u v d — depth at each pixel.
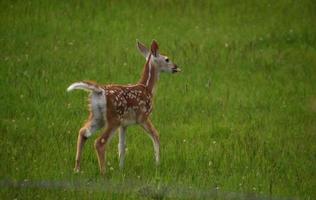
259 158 19.03
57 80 25.73
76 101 23.78
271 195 16.47
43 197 15.09
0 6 34.38
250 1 37.44
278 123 22.86
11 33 31.20
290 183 17.39
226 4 37.06
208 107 24.08
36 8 34.66
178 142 20.30
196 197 15.91
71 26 32.88
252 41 32.00
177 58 29.16
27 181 16.12
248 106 24.50
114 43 30.95
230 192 16.47
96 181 16.44
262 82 27.20
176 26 33.94
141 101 18.33
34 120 21.55
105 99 17.55
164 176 17.20
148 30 33.12
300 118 23.36
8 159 17.64
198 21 34.78
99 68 27.44
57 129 20.70
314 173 18.33
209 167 18.19
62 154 18.42
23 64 27.19
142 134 20.88
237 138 20.89
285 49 31.33
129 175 17.09
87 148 19.25
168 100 24.41
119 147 18.22
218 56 29.67
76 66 27.44
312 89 26.62
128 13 35.22
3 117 21.94
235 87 26.48
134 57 28.97
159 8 36.00
